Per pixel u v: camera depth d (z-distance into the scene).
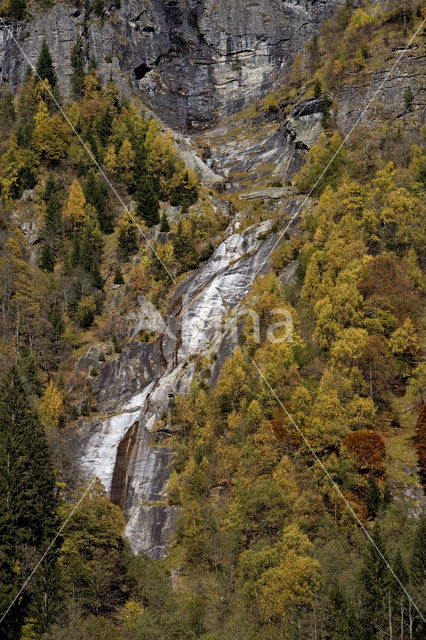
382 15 160.88
